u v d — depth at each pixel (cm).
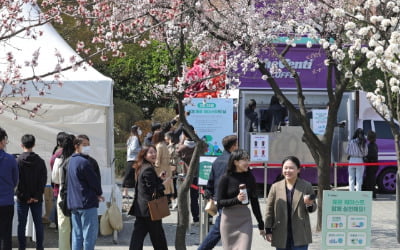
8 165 1662
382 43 1438
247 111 3102
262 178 3109
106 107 2314
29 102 2264
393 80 1394
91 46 3278
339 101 2180
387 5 1473
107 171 2333
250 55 2070
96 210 1681
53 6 1895
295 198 1448
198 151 1769
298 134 3078
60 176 1797
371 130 3194
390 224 2445
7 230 1672
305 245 1446
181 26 1808
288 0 2181
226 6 2183
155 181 1692
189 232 2262
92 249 1670
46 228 2306
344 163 3067
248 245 1509
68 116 2314
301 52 3109
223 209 1539
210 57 2136
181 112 1784
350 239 1505
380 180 3212
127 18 1884
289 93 3141
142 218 1705
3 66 2117
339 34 2094
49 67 2197
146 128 4038
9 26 1464
